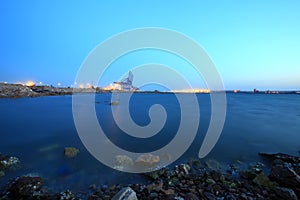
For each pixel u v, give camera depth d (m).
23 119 23.50
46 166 9.18
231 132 18.30
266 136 16.81
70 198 6.23
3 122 21.56
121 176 8.13
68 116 26.00
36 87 90.88
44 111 30.64
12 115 26.44
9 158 9.44
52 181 7.66
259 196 6.42
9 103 42.19
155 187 6.82
